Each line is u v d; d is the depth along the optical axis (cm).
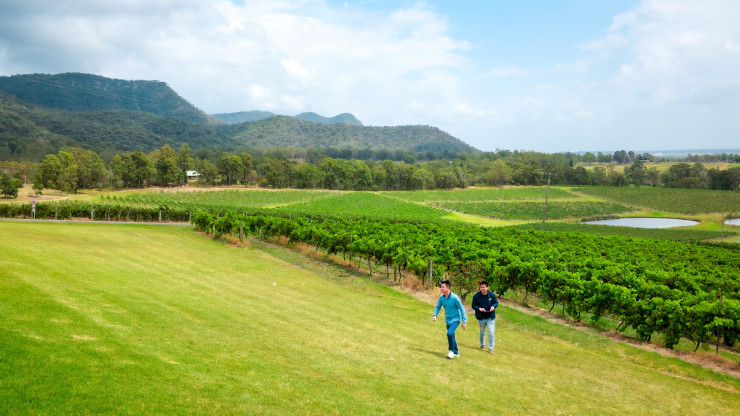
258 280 2072
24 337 784
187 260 2453
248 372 859
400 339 1296
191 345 968
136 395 671
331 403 772
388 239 2906
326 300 1778
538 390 983
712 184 17025
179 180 17538
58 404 605
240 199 12106
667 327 1460
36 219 4706
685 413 939
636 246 4059
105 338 885
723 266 3142
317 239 3022
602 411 901
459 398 880
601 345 1474
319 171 17350
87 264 1827
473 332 1508
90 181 14138
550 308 2002
